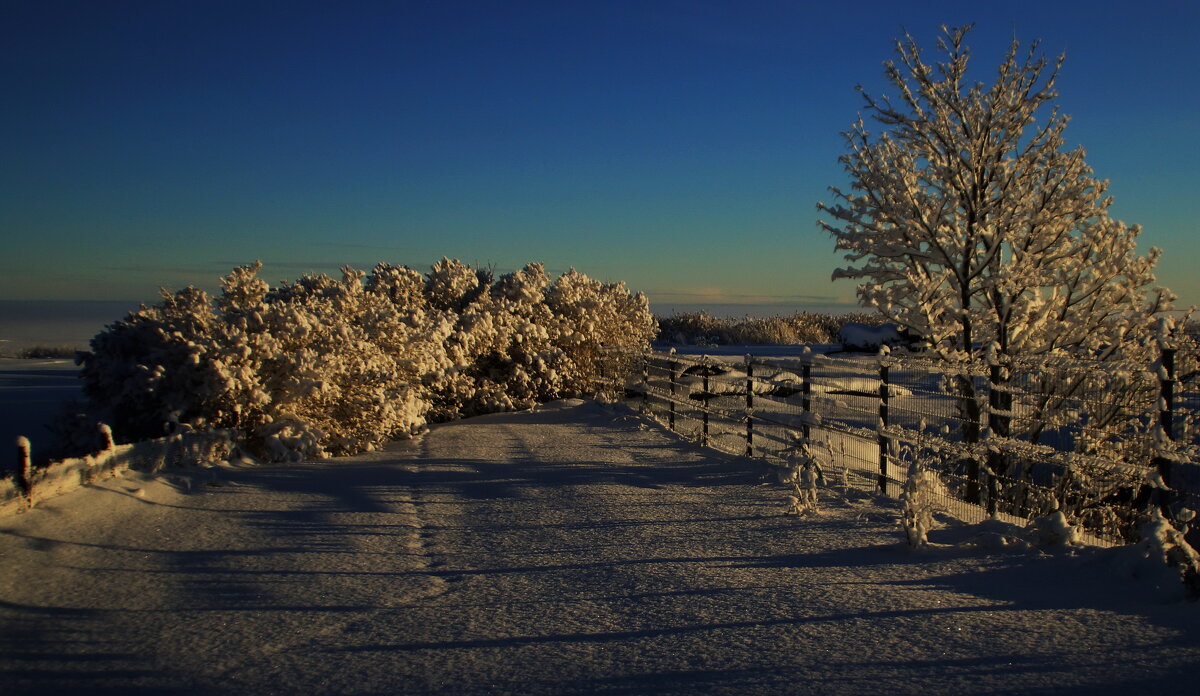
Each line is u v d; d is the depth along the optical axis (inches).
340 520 323.6
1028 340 466.6
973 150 463.2
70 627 209.9
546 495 366.6
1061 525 252.5
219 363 427.2
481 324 668.7
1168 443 231.1
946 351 453.4
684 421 592.4
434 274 818.2
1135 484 348.5
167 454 385.7
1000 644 178.9
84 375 447.8
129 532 297.6
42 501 305.9
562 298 812.0
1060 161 446.6
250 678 177.3
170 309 474.9
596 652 184.7
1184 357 346.0
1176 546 217.6
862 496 347.3
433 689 168.1
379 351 518.6
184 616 218.2
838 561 255.0
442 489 382.3
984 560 248.5
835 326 1755.7
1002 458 381.4
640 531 300.2
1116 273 441.7
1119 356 441.4
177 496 354.9
